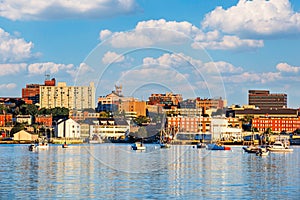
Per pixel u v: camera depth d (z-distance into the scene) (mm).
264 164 138000
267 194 81562
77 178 99062
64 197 78375
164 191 83250
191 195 80062
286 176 105812
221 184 91875
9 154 182125
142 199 76750
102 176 102250
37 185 90000
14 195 80188
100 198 77375
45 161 143125
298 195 80750
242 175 107000
